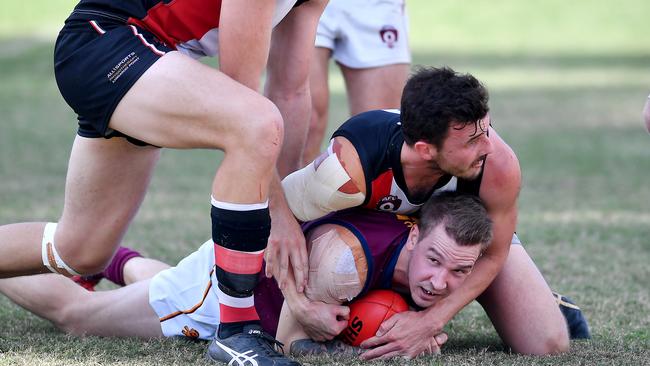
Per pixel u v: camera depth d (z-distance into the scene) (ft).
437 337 38.50
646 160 108.17
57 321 42.14
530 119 140.67
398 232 37.83
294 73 41.57
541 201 83.92
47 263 40.37
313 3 41.22
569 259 61.11
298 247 37.68
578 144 119.44
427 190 37.29
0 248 40.19
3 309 47.32
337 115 135.85
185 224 70.08
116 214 39.06
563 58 223.30
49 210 72.74
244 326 36.29
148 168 38.70
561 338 39.42
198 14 35.86
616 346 40.75
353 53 62.34
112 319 41.45
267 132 33.24
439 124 33.83
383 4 62.13
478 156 34.86
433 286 35.94
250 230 34.32
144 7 35.70
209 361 36.01
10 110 141.79
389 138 36.14
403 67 63.46
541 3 308.81
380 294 38.63
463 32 271.08
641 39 260.01
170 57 34.32
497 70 200.03
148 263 47.06
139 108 34.22
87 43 35.09
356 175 36.22
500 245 38.29
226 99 33.40
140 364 35.53
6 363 35.22
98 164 37.65
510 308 39.83
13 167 95.96
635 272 57.62
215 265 35.86
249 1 33.86
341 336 39.04
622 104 155.53
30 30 251.39
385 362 36.86
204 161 107.04
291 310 37.88
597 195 86.94
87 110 35.32
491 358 38.01
